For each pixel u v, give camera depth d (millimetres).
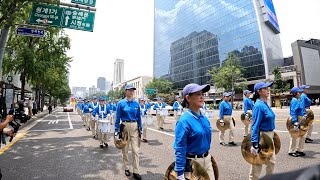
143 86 112125
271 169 4379
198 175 2814
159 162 7047
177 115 15375
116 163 7016
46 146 9750
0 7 10867
